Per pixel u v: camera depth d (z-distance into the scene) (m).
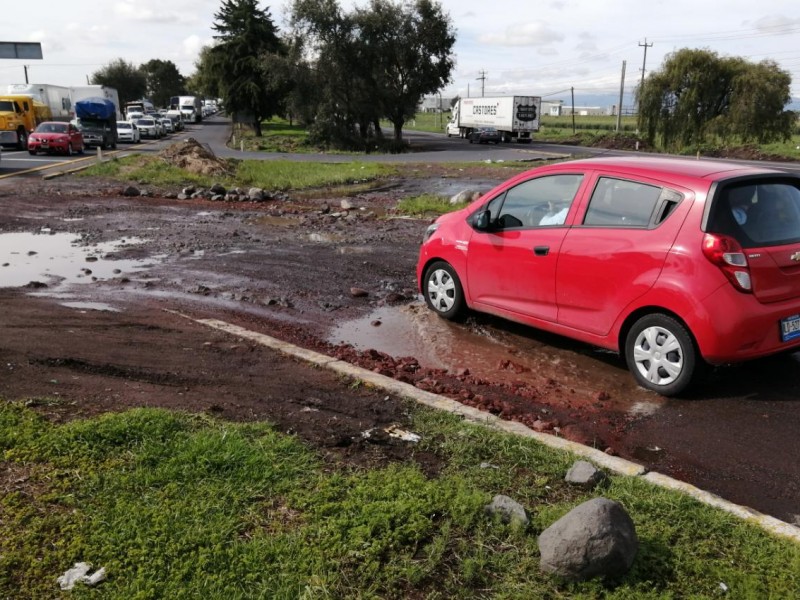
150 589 2.60
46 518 3.00
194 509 3.10
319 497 3.25
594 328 5.55
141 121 58.34
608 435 4.57
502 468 3.71
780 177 5.16
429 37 54.09
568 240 5.66
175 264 9.86
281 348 5.75
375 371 5.47
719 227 4.80
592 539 2.71
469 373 5.74
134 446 3.64
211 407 4.32
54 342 5.60
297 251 10.94
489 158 41.31
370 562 2.81
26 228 13.02
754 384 5.38
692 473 4.07
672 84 56.56
